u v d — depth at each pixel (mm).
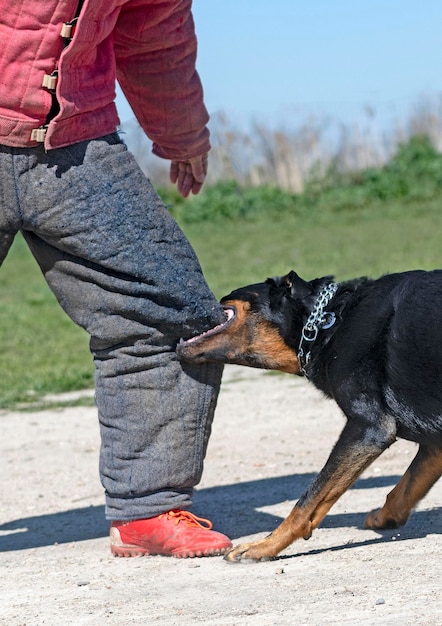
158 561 7824
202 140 8484
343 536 8094
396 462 10773
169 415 7844
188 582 7062
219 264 32031
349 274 25922
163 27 7738
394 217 41875
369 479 10141
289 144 52719
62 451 12680
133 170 7531
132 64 7941
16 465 12109
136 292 7586
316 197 49500
